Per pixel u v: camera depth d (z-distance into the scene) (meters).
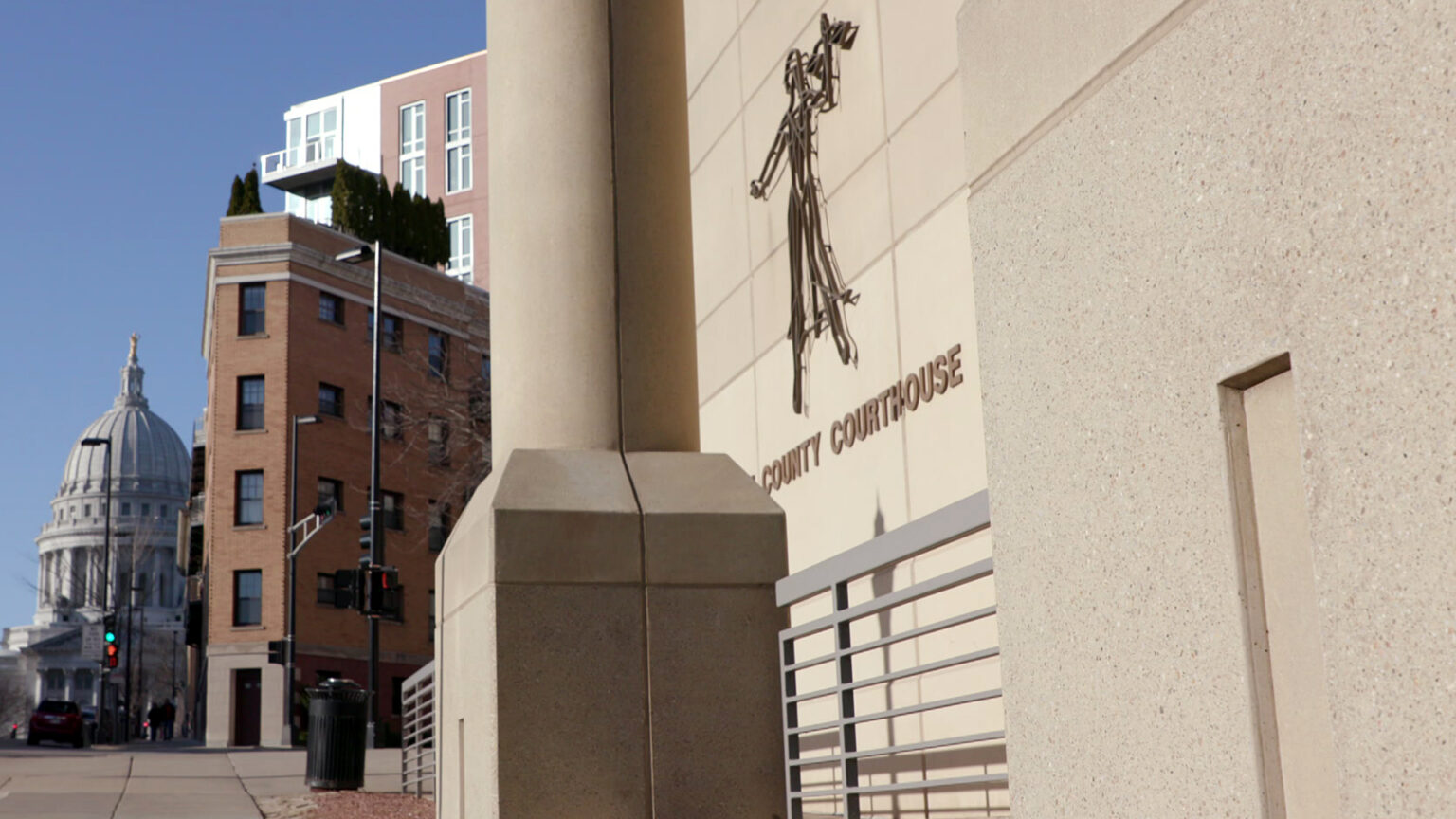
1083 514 2.84
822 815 7.63
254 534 45.44
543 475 6.75
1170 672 2.56
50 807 11.45
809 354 9.55
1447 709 1.95
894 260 8.22
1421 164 2.00
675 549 6.65
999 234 3.20
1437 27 1.97
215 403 46.34
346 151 83.00
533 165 7.29
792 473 9.79
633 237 7.24
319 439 46.88
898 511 8.11
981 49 3.32
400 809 11.85
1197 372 2.49
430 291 51.47
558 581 6.48
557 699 6.36
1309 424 2.22
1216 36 2.44
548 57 7.35
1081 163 2.86
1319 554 2.20
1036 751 3.00
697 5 12.41
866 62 8.68
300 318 46.84
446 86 80.81
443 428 50.97
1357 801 2.11
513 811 6.20
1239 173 2.38
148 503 143.38
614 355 7.12
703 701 6.52
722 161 11.55
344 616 46.69
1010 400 3.14
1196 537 2.50
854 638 8.63
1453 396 1.94
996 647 4.37
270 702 44.25
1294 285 2.25
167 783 14.52
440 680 7.72
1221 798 2.42
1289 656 2.33
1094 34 2.82
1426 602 1.99
